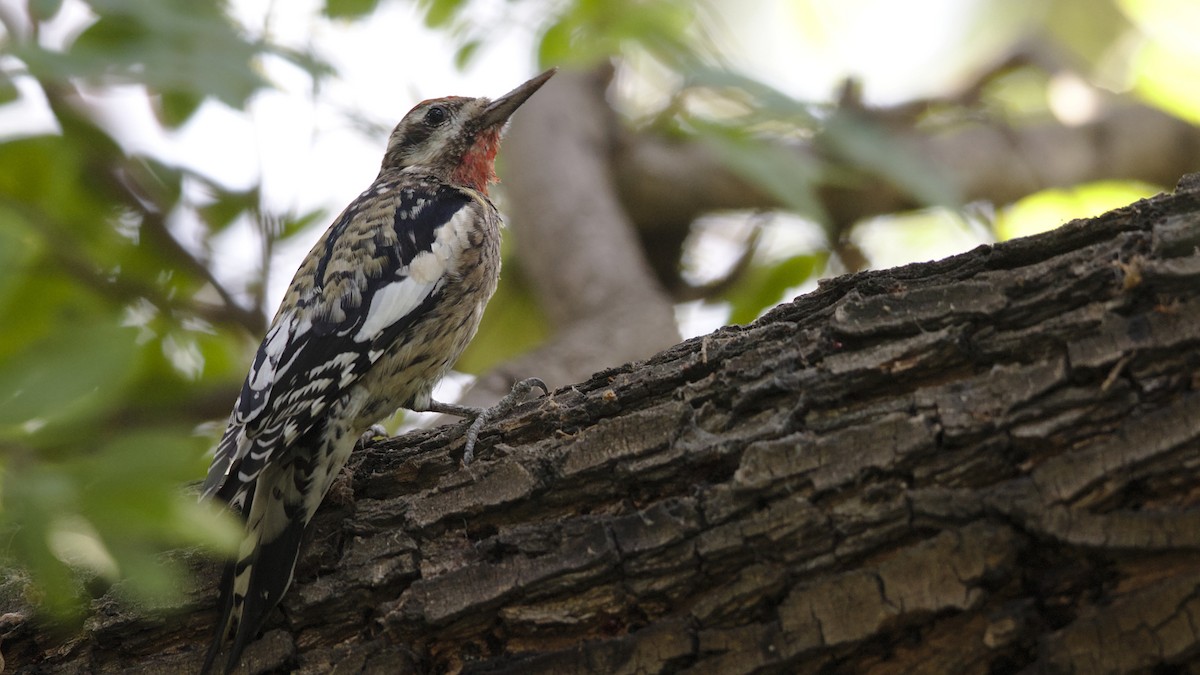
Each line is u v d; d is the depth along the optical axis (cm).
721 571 617
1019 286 621
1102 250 616
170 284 1290
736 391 662
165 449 544
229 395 1179
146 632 717
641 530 634
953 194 1387
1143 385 575
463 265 1002
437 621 651
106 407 589
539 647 645
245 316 1288
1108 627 543
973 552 570
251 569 711
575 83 1602
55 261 1132
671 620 618
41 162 1163
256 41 1098
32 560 536
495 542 663
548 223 1425
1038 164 1580
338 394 905
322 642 689
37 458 564
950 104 1611
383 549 695
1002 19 1803
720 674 601
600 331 1252
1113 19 1794
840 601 587
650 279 1375
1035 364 600
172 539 548
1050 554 567
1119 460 559
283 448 762
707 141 1281
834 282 684
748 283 1515
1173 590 537
